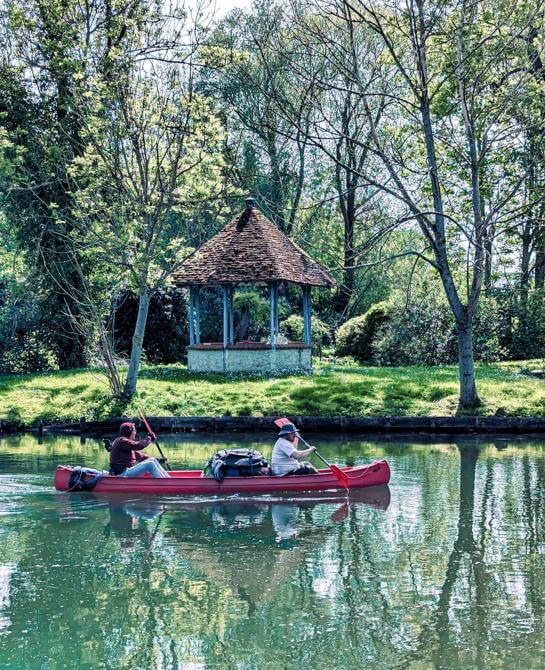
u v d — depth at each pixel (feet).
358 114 72.69
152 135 76.64
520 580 32.14
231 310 95.30
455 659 25.09
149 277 80.33
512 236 89.04
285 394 79.92
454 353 110.42
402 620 28.12
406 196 71.10
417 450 62.69
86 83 76.54
